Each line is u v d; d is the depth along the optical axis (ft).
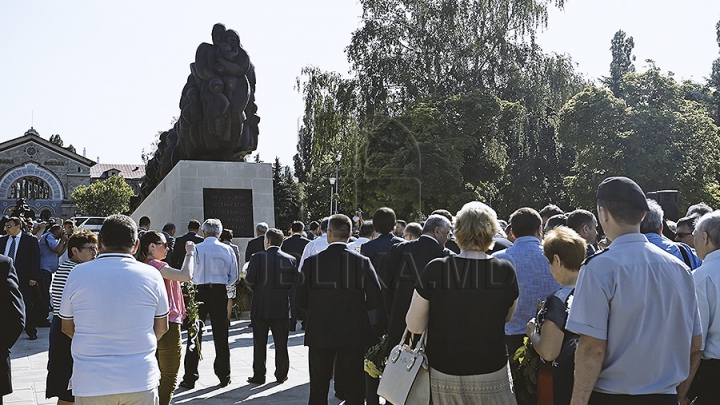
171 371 19.44
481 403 12.99
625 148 115.75
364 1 111.14
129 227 13.41
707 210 20.86
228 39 54.60
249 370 29.58
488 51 112.47
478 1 111.14
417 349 13.51
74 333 13.01
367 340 19.02
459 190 93.04
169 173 57.82
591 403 10.37
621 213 10.61
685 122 117.50
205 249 27.02
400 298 18.57
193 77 55.77
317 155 96.07
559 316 12.51
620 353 10.15
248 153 56.90
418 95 106.63
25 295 38.70
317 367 18.90
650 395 10.12
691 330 10.60
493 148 109.91
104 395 12.18
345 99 99.71
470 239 13.50
